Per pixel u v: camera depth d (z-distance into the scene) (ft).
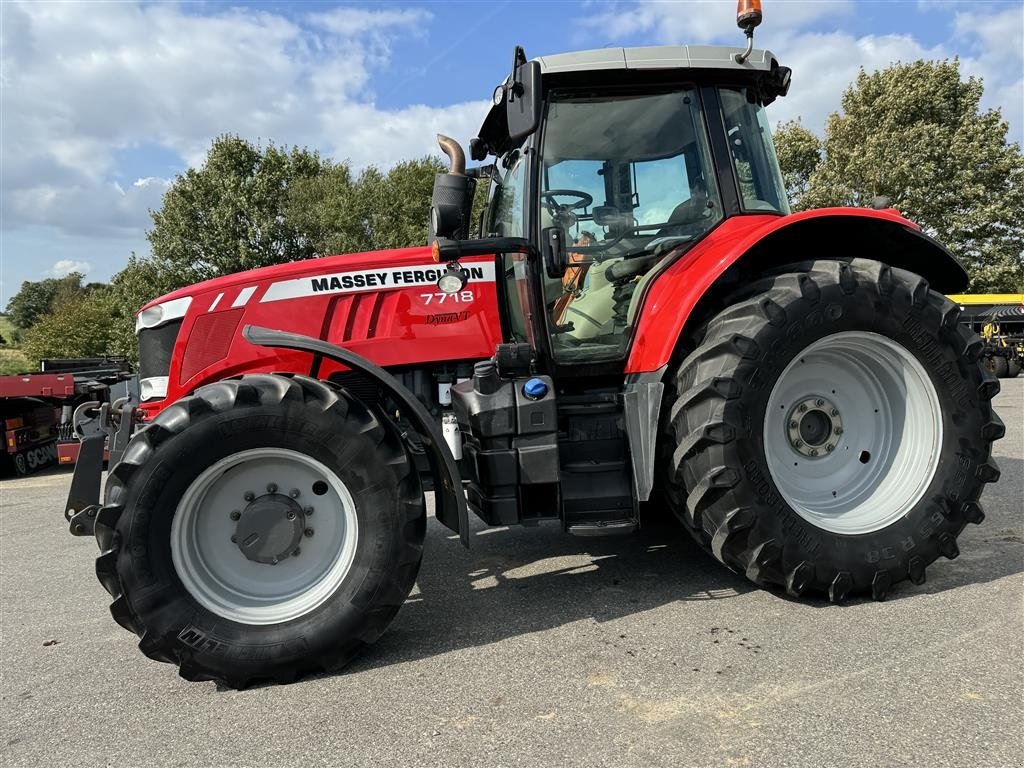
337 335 10.71
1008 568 9.82
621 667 7.41
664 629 8.30
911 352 9.09
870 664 7.20
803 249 9.91
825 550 8.61
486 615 9.09
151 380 11.02
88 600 11.01
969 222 76.07
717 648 7.73
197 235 89.45
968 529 11.78
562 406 9.61
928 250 9.89
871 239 9.80
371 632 7.73
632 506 8.91
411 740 6.28
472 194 12.93
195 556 7.74
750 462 8.43
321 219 88.94
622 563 10.79
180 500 7.50
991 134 78.28
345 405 7.80
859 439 9.66
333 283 10.71
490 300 11.12
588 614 8.89
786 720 6.25
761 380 8.46
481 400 8.82
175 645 7.34
